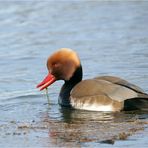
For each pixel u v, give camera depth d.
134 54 21.05
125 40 23.47
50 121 13.75
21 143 12.19
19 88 17.06
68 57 15.41
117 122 13.44
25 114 14.48
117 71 18.66
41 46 22.77
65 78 15.41
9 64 20.19
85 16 28.28
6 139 12.48
